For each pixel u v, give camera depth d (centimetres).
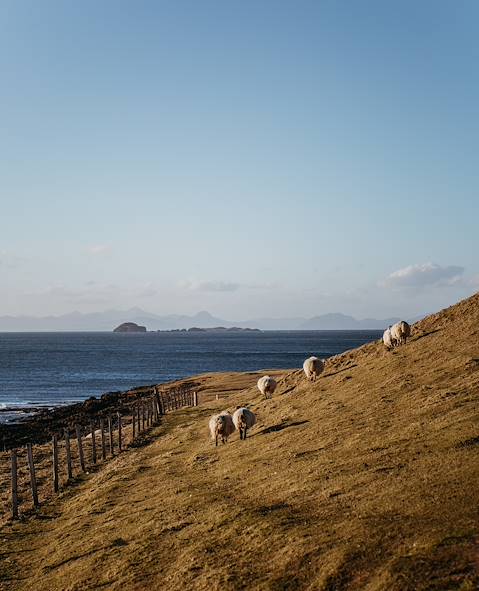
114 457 4031
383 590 1234
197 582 1552
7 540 2439
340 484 1994
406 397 3102
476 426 2192
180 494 2470
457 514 1486
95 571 1847
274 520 1814
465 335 4106
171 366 17438
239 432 3619
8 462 4294
